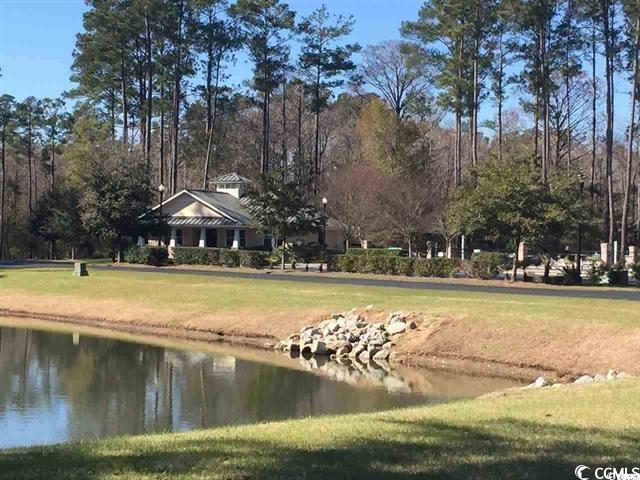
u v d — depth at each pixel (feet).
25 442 39.96
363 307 80.84
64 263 174.81
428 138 231.30
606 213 190.39
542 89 165.48
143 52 199.21
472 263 121.39
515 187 108.37
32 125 257.75
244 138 269.23
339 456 22.20
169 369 63.62
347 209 180.96
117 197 161.58
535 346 62.23
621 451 22.99
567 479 20.01
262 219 141.69
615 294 92.07
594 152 198.18
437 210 168.96
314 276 125.29
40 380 58.80
